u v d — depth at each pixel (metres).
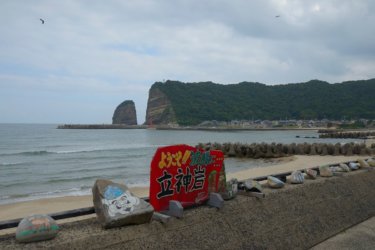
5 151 39.22
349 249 4.67
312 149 30.22
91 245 2.76
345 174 6.59
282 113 163.75
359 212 5.96
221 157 4.12
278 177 5.38
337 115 154.75
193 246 3.38
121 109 190.00
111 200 3.06
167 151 3.53
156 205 3.43
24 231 2.60
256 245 3.96
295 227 4.62
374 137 68.00
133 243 2.98
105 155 34.91
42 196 14.20
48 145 51.78
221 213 3.87
